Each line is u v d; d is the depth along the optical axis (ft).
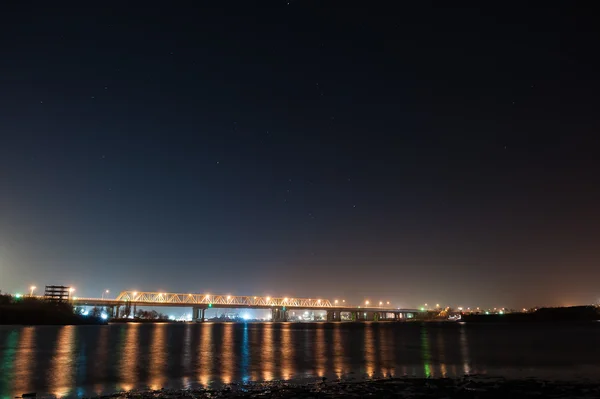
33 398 96.78
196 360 174.29
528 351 201.87
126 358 179.42
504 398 85.81
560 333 388.98
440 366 148.66
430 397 88.02
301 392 96.73
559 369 135.03
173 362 166.20
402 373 131.75
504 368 139.64
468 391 94.12
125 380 121.29
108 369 143.84
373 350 224.74
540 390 94.43
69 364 156.04
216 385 111.86
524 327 575.38
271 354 202.59
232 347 247.09
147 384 114.73
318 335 418.92
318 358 182.70
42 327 536.01
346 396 90.63
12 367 146.41
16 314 606.96
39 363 158.30
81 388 108.58
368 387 102.32
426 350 220.02
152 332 463.01
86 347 233.55
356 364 158.51
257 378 124.57
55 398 96.48
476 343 270.67
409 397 88.38
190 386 110.83
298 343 286.87
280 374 132.98
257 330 571.28
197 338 345.10
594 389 94.63
